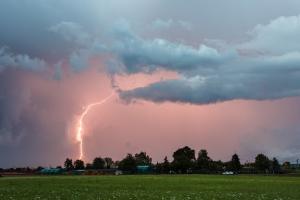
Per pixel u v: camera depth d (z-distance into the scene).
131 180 93.62
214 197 42.75
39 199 38.00
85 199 38.75
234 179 105.94
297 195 47.38
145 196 42.88
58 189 55.72
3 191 50.66
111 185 68.38
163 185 69.81
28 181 86.62
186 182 83.56
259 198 42.00
